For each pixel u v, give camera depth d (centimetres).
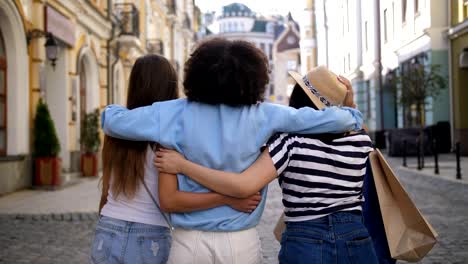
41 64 1398
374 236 270
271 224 843
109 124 249
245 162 231
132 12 2311
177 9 4112
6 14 1238
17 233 812
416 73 1912
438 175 1424
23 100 1322
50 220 927
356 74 3603
